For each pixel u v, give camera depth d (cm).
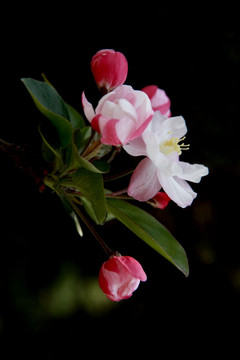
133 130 34
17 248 73
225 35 70
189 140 71
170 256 38
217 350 76
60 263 76
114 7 65
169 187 37
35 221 72
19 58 63
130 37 67
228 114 71
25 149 39
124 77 37
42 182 39
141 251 75
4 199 68
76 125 43
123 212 39
